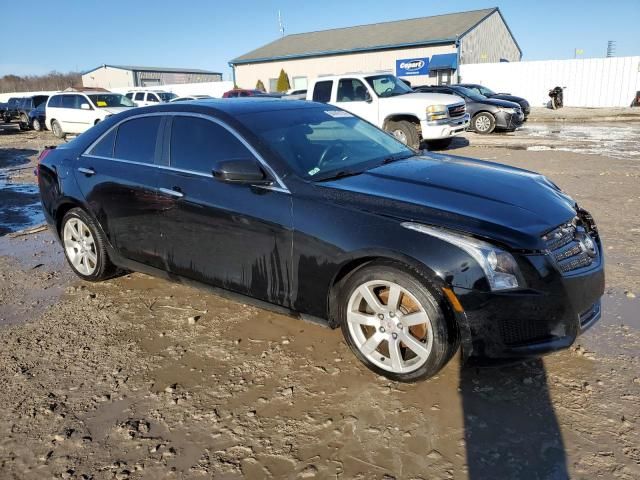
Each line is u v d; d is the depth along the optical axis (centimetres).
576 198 739
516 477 241
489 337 280
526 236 283
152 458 264
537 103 2962
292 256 332
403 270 293
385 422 282
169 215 395
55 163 489
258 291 357
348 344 330
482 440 265
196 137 390
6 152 1666
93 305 445
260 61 4012
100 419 296
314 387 316
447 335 287
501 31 3872
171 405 305
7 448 275
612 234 574
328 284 321
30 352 371
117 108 1972
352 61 3597
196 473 253
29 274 525
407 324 300
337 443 268
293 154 358
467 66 3125
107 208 441
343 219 312
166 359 355
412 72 3356
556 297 283
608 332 365
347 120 445
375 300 311
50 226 508
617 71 2717
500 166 403
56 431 287
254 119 382
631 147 1303
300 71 3866
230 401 306
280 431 279
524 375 319
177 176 389
